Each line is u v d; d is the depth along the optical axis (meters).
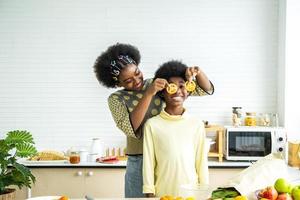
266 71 3.28
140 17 3.26
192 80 1.75
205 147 1.75
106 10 3.26
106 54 1.86
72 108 3.29
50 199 1.42
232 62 3.28
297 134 3.08
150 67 3.29
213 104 3.29
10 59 3.24
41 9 3.24
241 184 1.36
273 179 1.39
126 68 1.77
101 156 3.11
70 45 3.26
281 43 3.17
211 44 3.27
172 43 3.28
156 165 1.72
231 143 2.90
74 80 3.27
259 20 3.26
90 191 2.89
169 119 1.73
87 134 3.29
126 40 3.27
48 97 3.27
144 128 1.73
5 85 3.25
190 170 1.67
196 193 1.40
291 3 3.05
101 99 3.29
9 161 2.33
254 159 2.88
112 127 3.29
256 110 3.29
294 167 2.61
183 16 3.27
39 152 3.09
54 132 3.28
